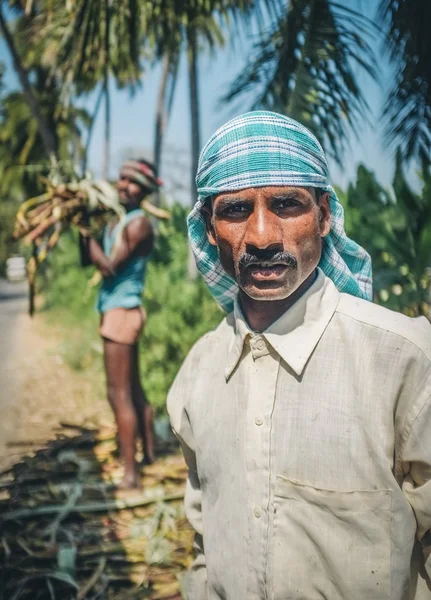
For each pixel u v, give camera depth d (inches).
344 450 41.5
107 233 148.3
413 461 41.8
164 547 112.6
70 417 215.5
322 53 154.2
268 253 42.3
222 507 46.7
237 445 45.9
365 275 51.9
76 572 106.8
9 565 108.2
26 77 329.4
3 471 156.6
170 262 278.8
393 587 40.9
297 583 42.4
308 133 44.2
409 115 152.5
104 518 124.9
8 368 307.4
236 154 42.4
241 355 46.9
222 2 170.6
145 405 155.3
